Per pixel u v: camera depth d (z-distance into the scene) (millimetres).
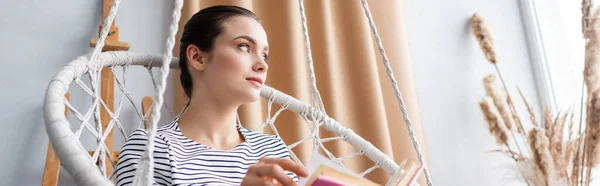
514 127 1777
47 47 1375
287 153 1133
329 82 1538
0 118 1290
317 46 1584
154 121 650
